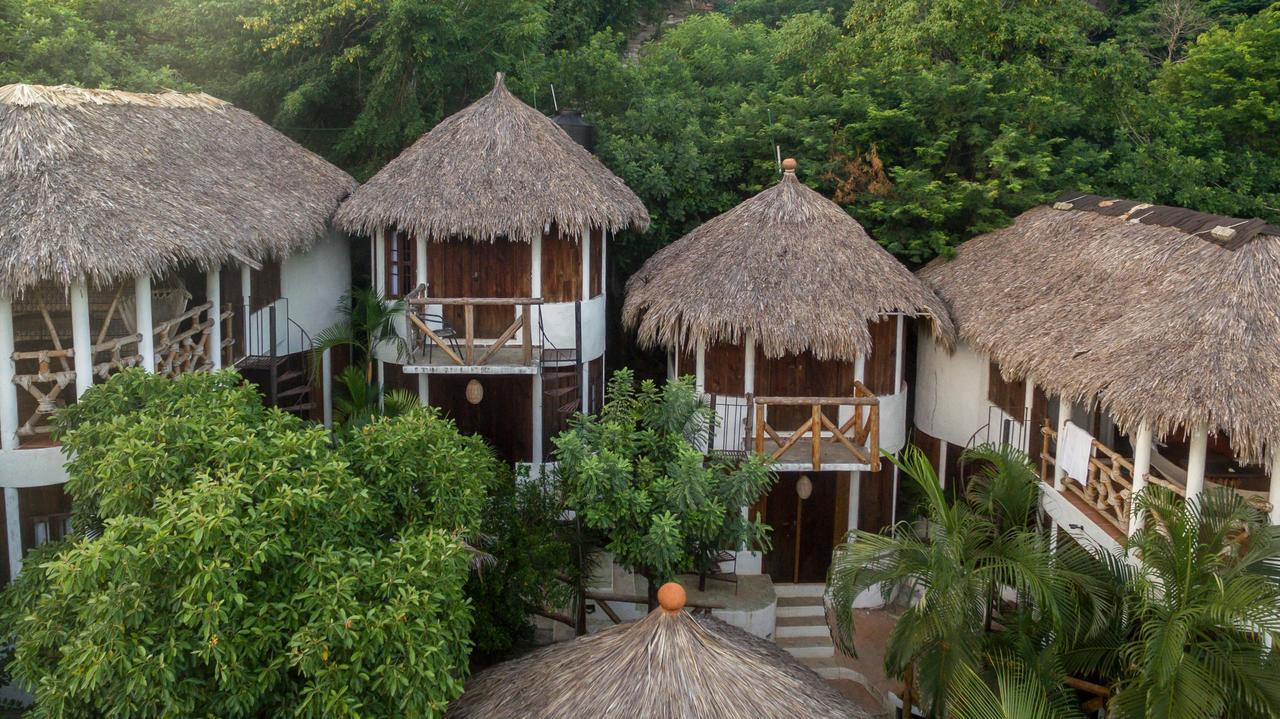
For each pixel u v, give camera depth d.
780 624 20.22
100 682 9.32
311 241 20.14
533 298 20.12
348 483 11.19
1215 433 14.15
